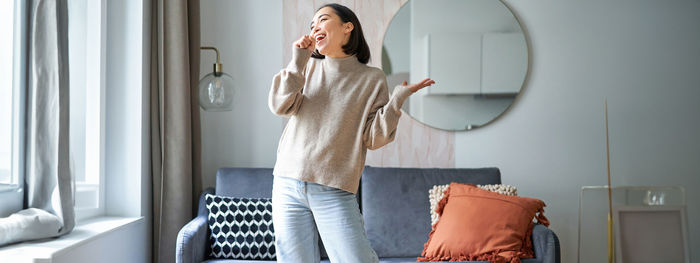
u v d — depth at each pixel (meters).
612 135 3.33
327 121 1.56
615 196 3.28
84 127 2.61
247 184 2.80
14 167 2.05
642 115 3.34
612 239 3.15
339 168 1.53
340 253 1.54
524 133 3.29
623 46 3.35
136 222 2.58
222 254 2.52
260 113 3.22
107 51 2.73
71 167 2.12
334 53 1.60
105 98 2.71
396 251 2.72
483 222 2.52
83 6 2.57
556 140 3.31
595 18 3.35
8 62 2.03
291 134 1.60
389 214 2.77
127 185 2.70
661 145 3.34
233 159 3.21
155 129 2.82
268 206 2.62
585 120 3.32
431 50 3.27
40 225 1.90
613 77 3.34
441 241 2.52
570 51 3.33
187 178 2.79
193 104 2.96
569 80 3.32
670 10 3.38
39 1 2.04
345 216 1.52
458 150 3.28
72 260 1.90
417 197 2.82
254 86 3.22
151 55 2.83
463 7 3.30
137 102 2.70
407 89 1.55
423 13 3.29
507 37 3.29
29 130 2.09
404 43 3.27
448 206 2.67
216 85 2.73
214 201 2.59
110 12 2.74
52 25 2.06
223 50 3.22
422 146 3.27
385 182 2.84
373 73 1.64
